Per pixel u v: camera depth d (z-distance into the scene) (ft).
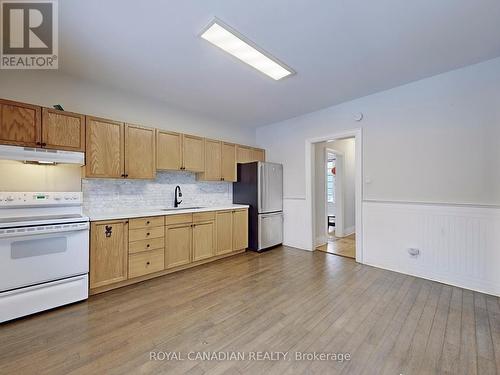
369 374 4.59
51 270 6.95
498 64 7.98
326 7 5.72
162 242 9.71
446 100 9.00
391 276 9.66
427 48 7.46
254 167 13.64
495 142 8.02
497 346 5.35
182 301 7.57
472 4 5.64
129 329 6.06
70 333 5.88
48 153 7.59
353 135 11.69
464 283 8.51
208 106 12.49
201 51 7.54
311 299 7.67
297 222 14.37
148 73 8.95
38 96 8.47
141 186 11.05
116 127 9.31
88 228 7.74
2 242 6.23
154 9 5.73
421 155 9.59
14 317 6.33
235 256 12.62
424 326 6.15
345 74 9.12
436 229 9.18
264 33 6.69
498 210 7.92
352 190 18.98
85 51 7.49
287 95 11.08
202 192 13.52
